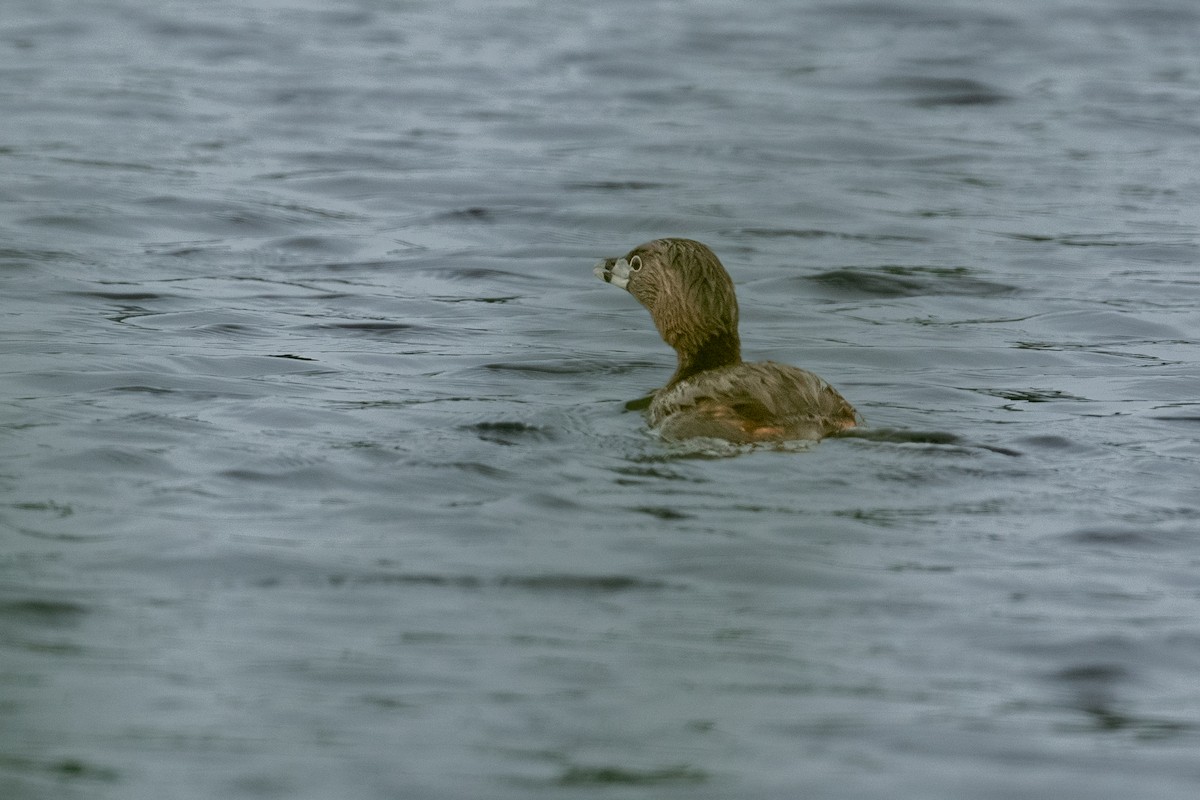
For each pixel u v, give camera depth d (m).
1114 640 32.31
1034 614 33.41
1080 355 56.44
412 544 36.25
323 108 96.75
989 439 44.75
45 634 31.39
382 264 67.88
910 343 57.81
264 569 34.69
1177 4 131.88
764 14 128.75
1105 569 35.75
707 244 72.31
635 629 32.28
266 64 107.94
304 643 31.34
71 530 36.47
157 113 93.56
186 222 72.50
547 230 74.25
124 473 40.38
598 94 103.38
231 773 26.80
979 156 89.88
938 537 37.38
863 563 35.75
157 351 53.38
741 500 39.47
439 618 32.56
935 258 70.12
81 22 118.25
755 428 43.59
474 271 67.25
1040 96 104.50
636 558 35.72
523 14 127.06
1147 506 39.50
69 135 87.25
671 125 96.00
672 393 46.16
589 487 40.16
